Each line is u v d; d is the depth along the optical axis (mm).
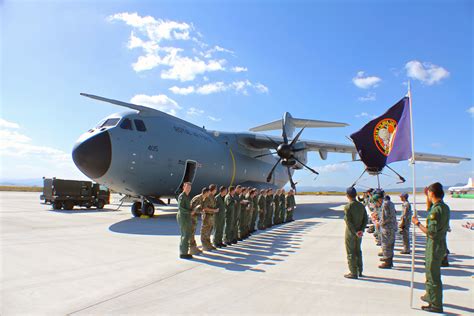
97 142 11531
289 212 13852
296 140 17031
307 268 5953
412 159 4684
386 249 6176
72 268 5691
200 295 4430
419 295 4559
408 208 7637
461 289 4910
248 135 18406
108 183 12492
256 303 4141
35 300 4168
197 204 7406
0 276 5180
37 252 6902
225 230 8281
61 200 17938
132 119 12562
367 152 6098
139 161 12258
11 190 58719
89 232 9750
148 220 13070
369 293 4605
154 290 4613
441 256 3977
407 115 5375
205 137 15641
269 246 8141
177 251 7246
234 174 17438
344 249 7766
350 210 5426
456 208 23125
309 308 3990
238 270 5758
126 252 7039
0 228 10430
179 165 13602
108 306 3994
